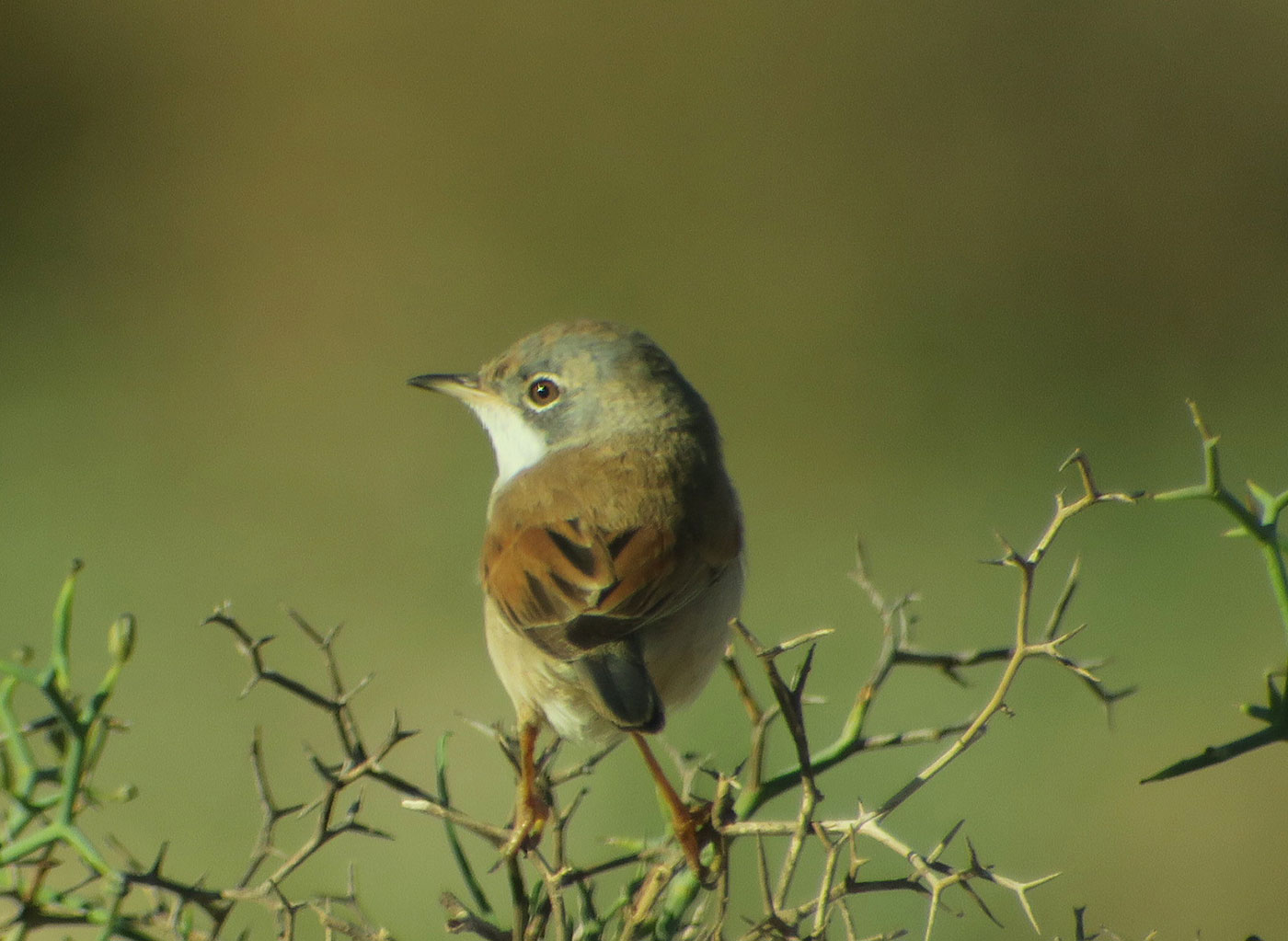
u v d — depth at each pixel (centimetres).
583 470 668
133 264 1742
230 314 1706
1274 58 1780
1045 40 1834
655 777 537
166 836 934
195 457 1497
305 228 1791
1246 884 938
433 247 1781
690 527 648
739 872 786
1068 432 1495
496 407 747
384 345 1678
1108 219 1753
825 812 904
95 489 1416
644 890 436
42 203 1791
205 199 1812
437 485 1462
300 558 1330
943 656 460
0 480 1416
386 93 1869
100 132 1834
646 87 1867
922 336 1667
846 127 1839
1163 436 1465
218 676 1132
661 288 1728
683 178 1823
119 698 1089
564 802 916
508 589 629
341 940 514
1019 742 994
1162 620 1134
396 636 1209
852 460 1505
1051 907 891
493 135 1853
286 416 1584
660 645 631
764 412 1591
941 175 1806
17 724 430
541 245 1783
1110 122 1795
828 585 1252
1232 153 1761
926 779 396
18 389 1564
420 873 908
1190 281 1708
